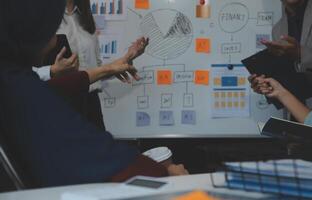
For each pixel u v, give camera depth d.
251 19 2.74
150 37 2.78
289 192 0.69
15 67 0.97
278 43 2.22
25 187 0.90
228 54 2.75
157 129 2.79
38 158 0.89
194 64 2.77
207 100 2.76
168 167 1.14
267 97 2.32
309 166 0.73
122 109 2.79
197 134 2.77
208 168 0.96
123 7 2.78
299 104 2.11
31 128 0.90
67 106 0.93
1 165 0.92
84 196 0.65
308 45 2.45
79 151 0.88
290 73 2.22
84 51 2.49
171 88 2.78
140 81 2.78
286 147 1.16
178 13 2.77
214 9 2.75
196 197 0.59
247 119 2.75
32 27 1.03
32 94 0.92
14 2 0.99
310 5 2.50
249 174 0.71
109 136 0.92
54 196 0.73
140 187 0.70
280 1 2.72
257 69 2.24
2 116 0.93
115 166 0.88
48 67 1.93
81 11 2.50
